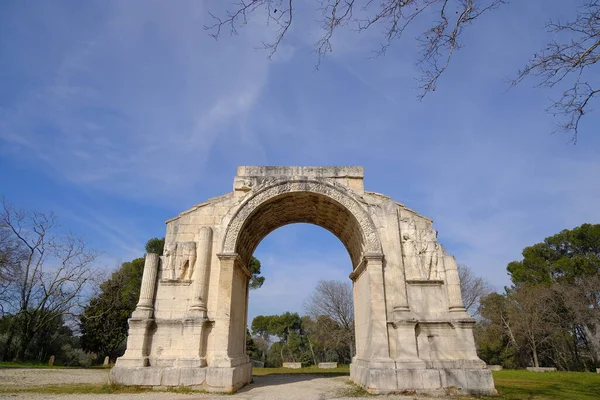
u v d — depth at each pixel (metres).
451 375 16.30
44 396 13.77
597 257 46.97
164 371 16.16
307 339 76.19
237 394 15.84
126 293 48.53
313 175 20.73
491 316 48.12
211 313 17.84
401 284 18.20
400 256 18.78
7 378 19.31
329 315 53.66
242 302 21.67
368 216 19.50
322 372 31.67
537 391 17.59
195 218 19.73
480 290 52.62
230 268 18.38
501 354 50.31
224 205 19.98
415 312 17.95
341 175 20.67
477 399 15.05
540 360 50.53
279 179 20.22
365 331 19.62
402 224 19.64
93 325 44.19
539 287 44.34
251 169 20.84
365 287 19.64
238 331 20.03
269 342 94.31
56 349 45.22
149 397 14.12
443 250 19.22
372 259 18.52
